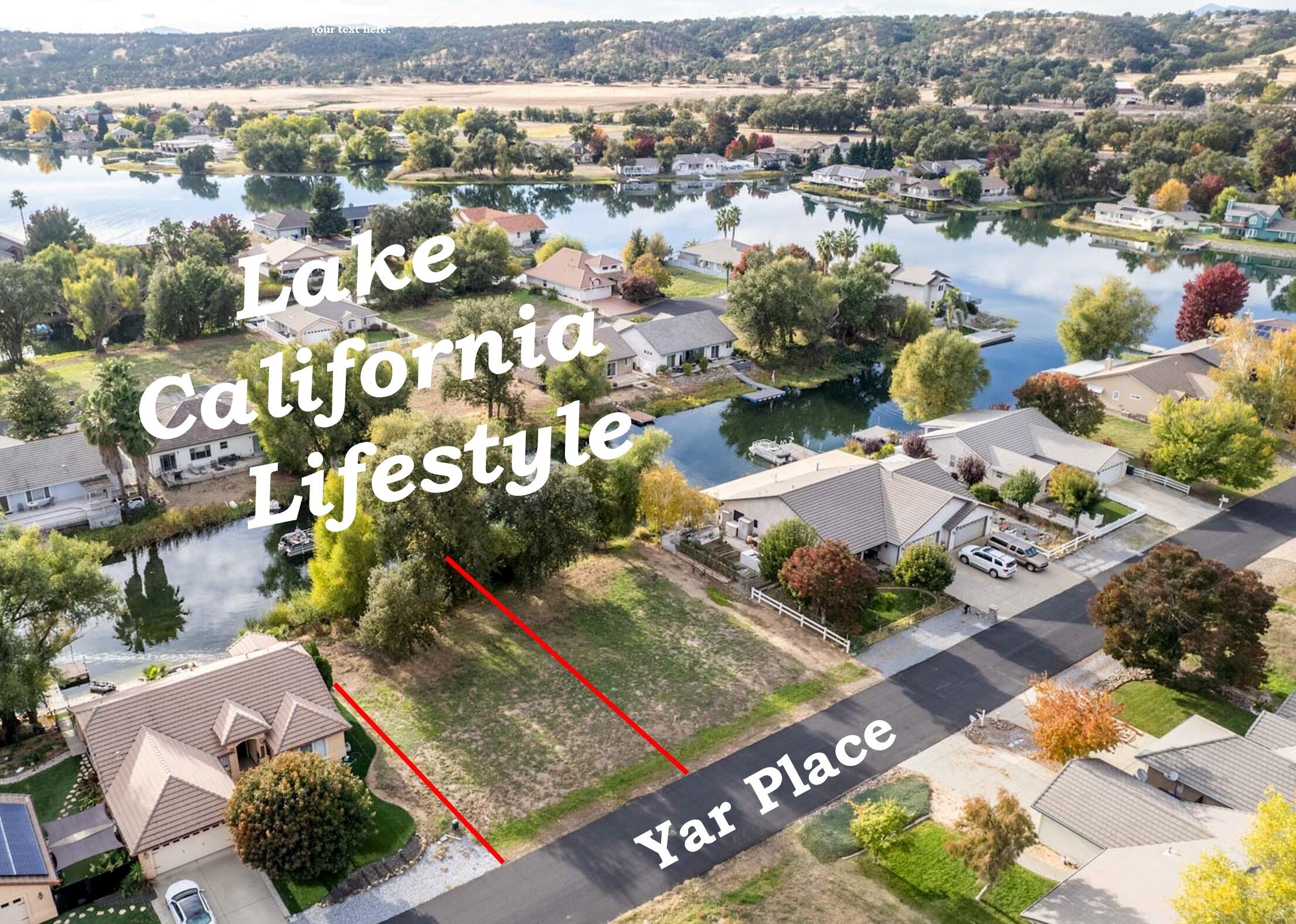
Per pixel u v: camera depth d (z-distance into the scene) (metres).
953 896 37.56
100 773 41.38
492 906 37.25
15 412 77.94
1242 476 72.56
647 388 102.25
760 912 36.91
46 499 72.31
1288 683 51.62
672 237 176.38
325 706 45.22
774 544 59.72
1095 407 84.06
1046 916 33.50
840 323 118.12
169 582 65.94
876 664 53.94
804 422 96.81
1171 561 50.59
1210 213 190.00
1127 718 48.84
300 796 37.53
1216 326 96.06
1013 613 59.16
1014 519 72.19
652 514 65.81
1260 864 31.38
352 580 55.47
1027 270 158.12
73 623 50.94
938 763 45.72
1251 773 39.84
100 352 108.62
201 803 39.09
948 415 87.25
